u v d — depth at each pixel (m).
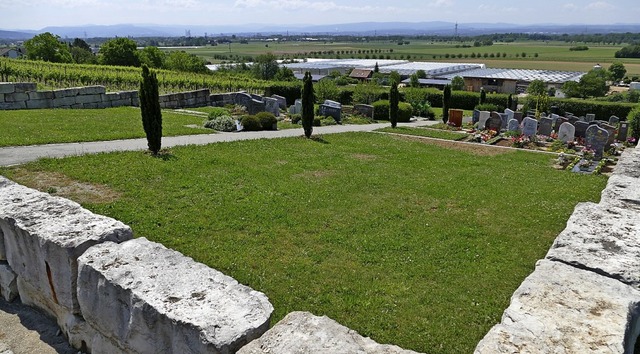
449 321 5.71
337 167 13.51
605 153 18.38
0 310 5.27
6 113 17.81
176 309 3.57
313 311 5.80
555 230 9.02
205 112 25.23
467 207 10.30
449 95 28.27
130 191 9.65
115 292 3.95
